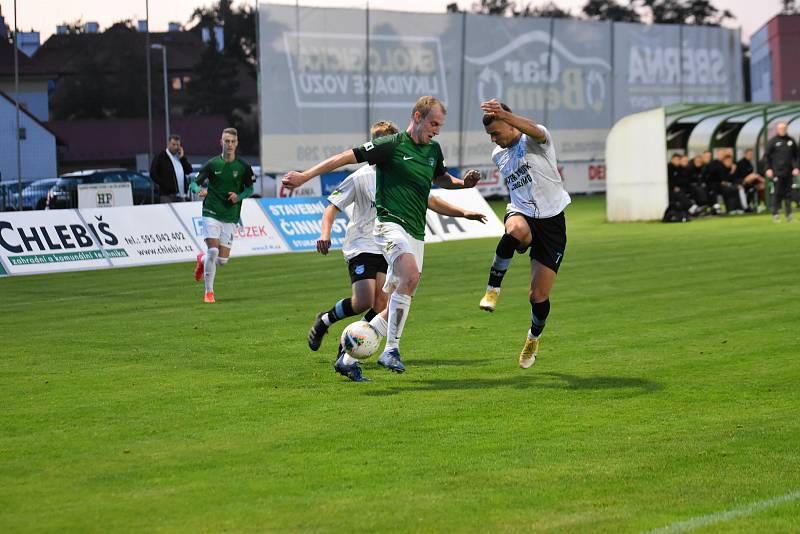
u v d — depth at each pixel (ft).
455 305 47.62
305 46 117.60
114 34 135.03
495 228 92.63
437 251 78.43
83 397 29.07
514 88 138.41
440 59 130.41
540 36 140.26
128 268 72.59
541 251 30.99
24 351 37.42
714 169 101.91
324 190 119.85
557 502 19.25
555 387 29.55
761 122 111.14
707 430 24.32
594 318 42.37
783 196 92.17
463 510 18.85
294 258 76.54
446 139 132.67
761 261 62.23
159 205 77.46
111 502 19.56
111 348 37.86
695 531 17.60
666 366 32.24
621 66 148.46
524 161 30.58
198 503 19.43
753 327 39.06
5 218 70.49
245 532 17.87
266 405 27.73
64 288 60.23
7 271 68.85
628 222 100.94
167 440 24.13
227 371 32.94
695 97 156.35
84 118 143.02
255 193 119.44
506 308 46.26
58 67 120.16
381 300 32.91
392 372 32.35
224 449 23.25
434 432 24.54
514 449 22.93
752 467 21.30
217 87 151.02
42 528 18.19
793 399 27.40
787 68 225.35
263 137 115.44
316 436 24.30
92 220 73.92
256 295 54.29
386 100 124.88
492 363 33.58
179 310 48.78
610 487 20.11
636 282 53.93
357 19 121.49
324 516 18.61
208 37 149.38
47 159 102.32
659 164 98.53
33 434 24.86
